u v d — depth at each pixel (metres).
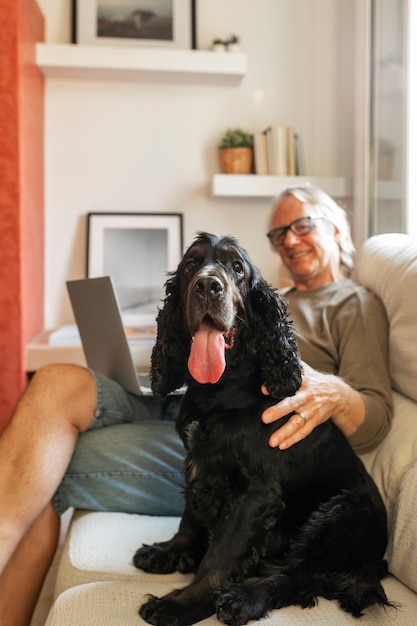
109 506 1.81
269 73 3.54
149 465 1.83
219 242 1.52
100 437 1.85
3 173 2.82
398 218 2.88
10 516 1.57
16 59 2.78
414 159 2.72
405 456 1.59
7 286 2.87
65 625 1.24
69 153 3.47
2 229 2.85
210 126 3.53
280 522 1.47
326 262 2.20
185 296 1.53
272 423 1.47
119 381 2.04
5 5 2.76
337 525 1.41
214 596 1.29
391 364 1.83
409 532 1.37
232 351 1.49
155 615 1.23
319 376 1.64
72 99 3.45
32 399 1.74
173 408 2.05
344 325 1.93
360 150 3.25
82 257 3.50
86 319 2.02
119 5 3.39
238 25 3.51
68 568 1.49
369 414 1.66
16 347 2.90
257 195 3.30
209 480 1.45
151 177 3.52
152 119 3.50
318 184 3.32
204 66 3.24
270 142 3.29
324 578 1.37
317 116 3.53
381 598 1.29
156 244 3.48
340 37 3.46
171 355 1.61
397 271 1.89
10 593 1.69
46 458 1.65
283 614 1.28
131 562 1.50
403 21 2.77
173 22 3.42
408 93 2.72
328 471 1.53
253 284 1.54
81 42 3.38
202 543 1.53
